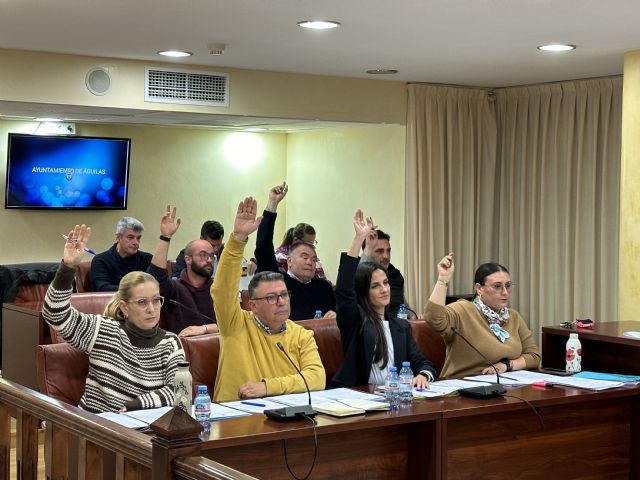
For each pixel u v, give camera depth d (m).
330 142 8.57
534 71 6.79
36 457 2.83
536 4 4.52
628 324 4.89
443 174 7.59
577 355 4.41
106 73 6.20
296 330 4.06
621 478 4.16
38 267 7.94
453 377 4.50
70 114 6.98
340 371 4.16
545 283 7.45
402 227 7.67
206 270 5.38
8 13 4.77
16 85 5.92
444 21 4.96
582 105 7.16
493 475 3.73
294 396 3.66
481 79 7.25
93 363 3.72
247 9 4.67
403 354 4.27
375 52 5.98
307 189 8.93
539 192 7.50
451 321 4.48
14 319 5.89
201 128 8.76
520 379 4.14
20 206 8.12
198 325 5.29
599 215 7.12
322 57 6.19
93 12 4.75
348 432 3.39
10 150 8.02
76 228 3.67
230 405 3.47
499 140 7.82
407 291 7.57
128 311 3.79
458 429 3.62
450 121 7.58
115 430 2.34
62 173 8.27
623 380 4.11
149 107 6.39
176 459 2.08
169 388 3.71
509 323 4.65
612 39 5.47
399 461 3.53
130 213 8.67
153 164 8.73
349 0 4.45
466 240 7.76
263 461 3.17
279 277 3.97
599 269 7.12
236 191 9.10
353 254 4.18
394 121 7.41
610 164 7.03
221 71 6.64
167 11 4.72
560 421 3.94
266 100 6.83
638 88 5.82
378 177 7.94
